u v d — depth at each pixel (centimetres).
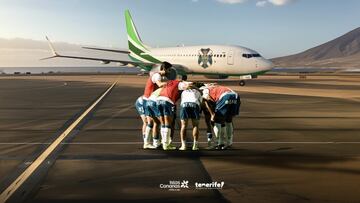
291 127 1258
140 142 989
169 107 880
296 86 3906
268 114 1625
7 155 825
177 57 4453
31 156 816
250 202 521
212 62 4138
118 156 818
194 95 879
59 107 1938
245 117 1523
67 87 3803
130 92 3048
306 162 762
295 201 525
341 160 779
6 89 3491
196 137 890
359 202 522
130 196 547
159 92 889
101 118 1500
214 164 745
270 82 4809
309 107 1919
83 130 1197
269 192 566
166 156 820
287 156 817
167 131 888
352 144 961
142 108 962
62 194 554
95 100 2338
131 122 1384
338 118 1492
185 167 720
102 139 1032
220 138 909
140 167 720
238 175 663
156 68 4475
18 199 530
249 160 780
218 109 904
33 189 578
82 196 546
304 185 602
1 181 621
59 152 859
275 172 684
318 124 1327
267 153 850
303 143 976
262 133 1139
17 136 1080
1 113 1681
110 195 551
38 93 2970
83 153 848
